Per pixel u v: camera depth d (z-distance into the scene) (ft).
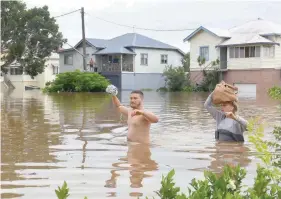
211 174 9.80
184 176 19.57
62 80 139.85
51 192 16.90
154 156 24.61
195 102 80.79
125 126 39.63
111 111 57.41
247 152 25.82
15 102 80.12
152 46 181.47
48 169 21.11
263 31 149.79
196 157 24.35
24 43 191.93
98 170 20.84
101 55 182.80
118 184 18.03
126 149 26.94
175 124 41.39
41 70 196.44
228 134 29.91
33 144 29.01
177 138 31.73
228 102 30.58
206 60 158.40
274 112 56.24
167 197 9.50
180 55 190.39
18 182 18.51
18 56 191.93
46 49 195.00
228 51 152.05
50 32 193.06
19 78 214.07
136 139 30.01
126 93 124.67
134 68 178.09
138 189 17.24
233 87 30.99
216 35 153.48
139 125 30.01
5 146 28.12
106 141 30.27
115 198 15.99
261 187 9.79
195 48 160.86
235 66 150.51
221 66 153.69
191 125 40.42
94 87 138.21
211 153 25.59
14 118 47.73
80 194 16.52
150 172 20.39
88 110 59.41
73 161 23.11
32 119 46.55
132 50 178.70
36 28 192.85
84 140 30.83
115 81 177.78
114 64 177.99
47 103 76.48
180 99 92.84
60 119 46.47
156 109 62.28
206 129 37.32
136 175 19.72
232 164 22.21
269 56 146.10
